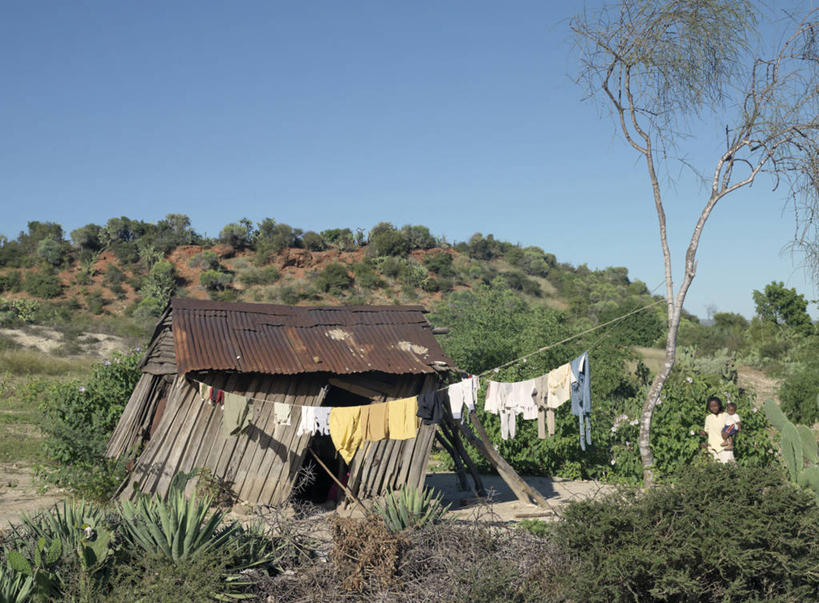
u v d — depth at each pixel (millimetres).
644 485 11109
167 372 11297
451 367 10570
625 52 11203
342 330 10883
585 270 102125
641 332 36812
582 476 13844
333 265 77188
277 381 9930
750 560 6305
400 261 80562
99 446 10922
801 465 7281
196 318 10211
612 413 14617
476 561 6859
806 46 10492
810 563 6504
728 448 11703
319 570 6883
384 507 8422
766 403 7664
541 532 8242
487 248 95062
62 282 70250
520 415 14000
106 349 43719
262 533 7605
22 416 17703
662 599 6492
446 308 24359
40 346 41938
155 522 6852
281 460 9883
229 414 8781
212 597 6125
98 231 78688
